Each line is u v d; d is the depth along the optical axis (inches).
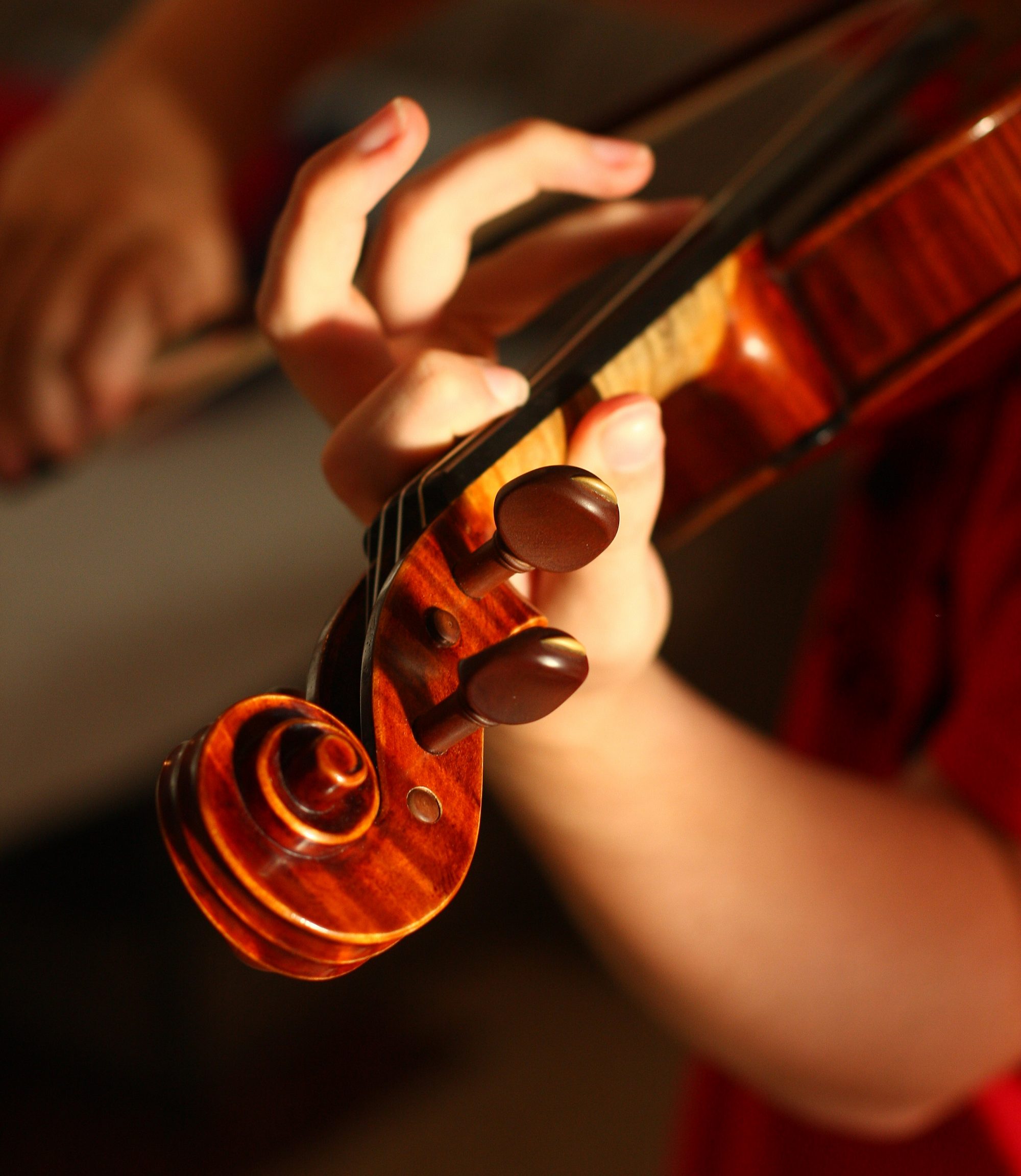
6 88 132.8
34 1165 85.0
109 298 59.2
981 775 39.2
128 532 87.0
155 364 62.4
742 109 139.3
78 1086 92.9
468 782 33.2
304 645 94.0
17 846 77.6
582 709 36.5
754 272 37.8
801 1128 48.1
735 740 38.7
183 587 85.0
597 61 165.2
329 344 36.3
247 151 63.8
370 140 35.4
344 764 31.5
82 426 61.4
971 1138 42.7
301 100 138.6
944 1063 38.5
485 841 128.3
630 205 40.1
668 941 38.2
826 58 77.5
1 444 61.4
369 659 33.2
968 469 41.1
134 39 64.4
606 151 37.9
